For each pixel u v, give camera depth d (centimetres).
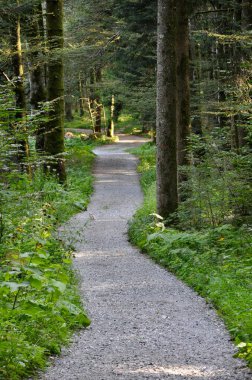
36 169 1942
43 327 652
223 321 759
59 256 1046
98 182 3138
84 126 6588
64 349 634
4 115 775
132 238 1538
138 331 719
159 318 785
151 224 1534
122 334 704
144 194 2705
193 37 2520
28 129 870
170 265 1184
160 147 1541
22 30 1998
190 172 1473
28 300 593
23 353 549
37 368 554
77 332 711
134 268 1185
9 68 2062
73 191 2322
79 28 3247
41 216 1019
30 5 1753
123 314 809
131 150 4734
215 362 586
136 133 6525
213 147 1416
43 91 2444
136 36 2902
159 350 634
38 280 518
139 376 542
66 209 1933
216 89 2444
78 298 848
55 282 530
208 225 1459
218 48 2553
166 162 1541
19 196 852
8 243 791
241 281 938
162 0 1474
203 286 959
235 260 1091
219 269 1043
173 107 1521
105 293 949
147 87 3092
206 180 1423
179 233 1365
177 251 1202
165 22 1481
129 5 2775
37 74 2423
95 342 668
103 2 3188
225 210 1411
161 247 1305
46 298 723
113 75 4362
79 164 3653
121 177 3353
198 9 2412
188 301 889
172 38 1490
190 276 1047
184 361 592
